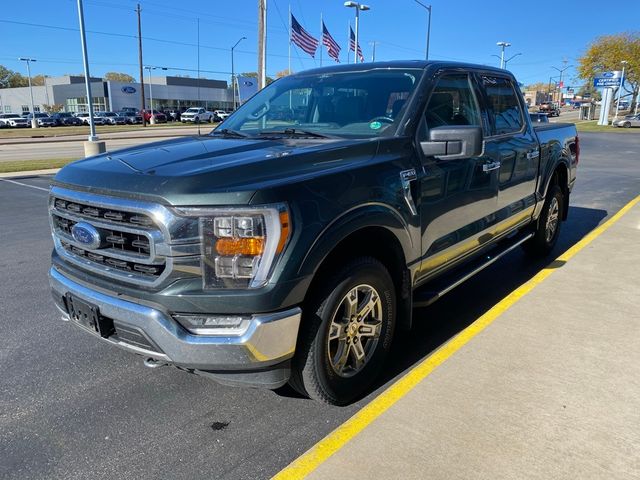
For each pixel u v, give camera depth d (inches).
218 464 103.7
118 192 103.5
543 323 154.2
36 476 100.9
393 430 106.1
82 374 139.9
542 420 108.0
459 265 169.8
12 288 209.5
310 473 95.7
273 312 99.3
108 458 106.0
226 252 96.7
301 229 100.5
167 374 139.7
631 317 157.8
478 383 122.2
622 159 767.7
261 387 106.3
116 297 107.3
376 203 117.4
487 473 93.6
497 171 170.6
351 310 118.3
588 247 236.7
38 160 789.9
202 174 100.3
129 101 3371.1
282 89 170.2
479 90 171.5
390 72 154.7
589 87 2930.6
